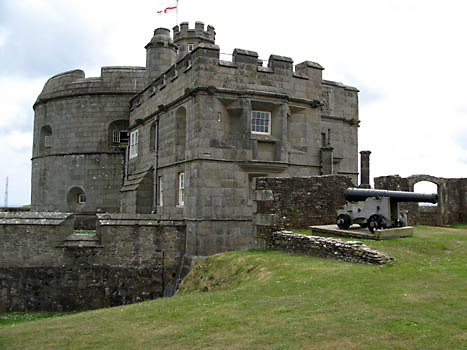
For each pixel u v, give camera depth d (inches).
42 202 1275.8
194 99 790.5
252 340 265.0
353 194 601.6
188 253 781.3
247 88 810.8
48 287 756.0
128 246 779.4
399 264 435.2
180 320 327.0
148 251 785.6
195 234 759.7
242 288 432.8
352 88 1143.0
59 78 1288.1
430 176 1042.7
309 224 671.8
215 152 779.4
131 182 1016.9
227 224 781.3
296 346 249.4
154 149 1008.2
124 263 775.1
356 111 1144.2
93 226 1183.6
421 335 254.5
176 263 796.0
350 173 1127.0
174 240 798.5
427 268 418.9
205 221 764.0
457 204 1118.4
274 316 310.2
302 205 668.1
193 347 262.1
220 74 791.1
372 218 569.3
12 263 756.0
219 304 364.8
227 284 532.1
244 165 795.4
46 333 322.7
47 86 1321.4
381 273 406.6
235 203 791.1
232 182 791.7
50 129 1321.4
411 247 516.4
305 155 878.4
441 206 1040.2
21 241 761.0
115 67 1236.5
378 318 285.9
